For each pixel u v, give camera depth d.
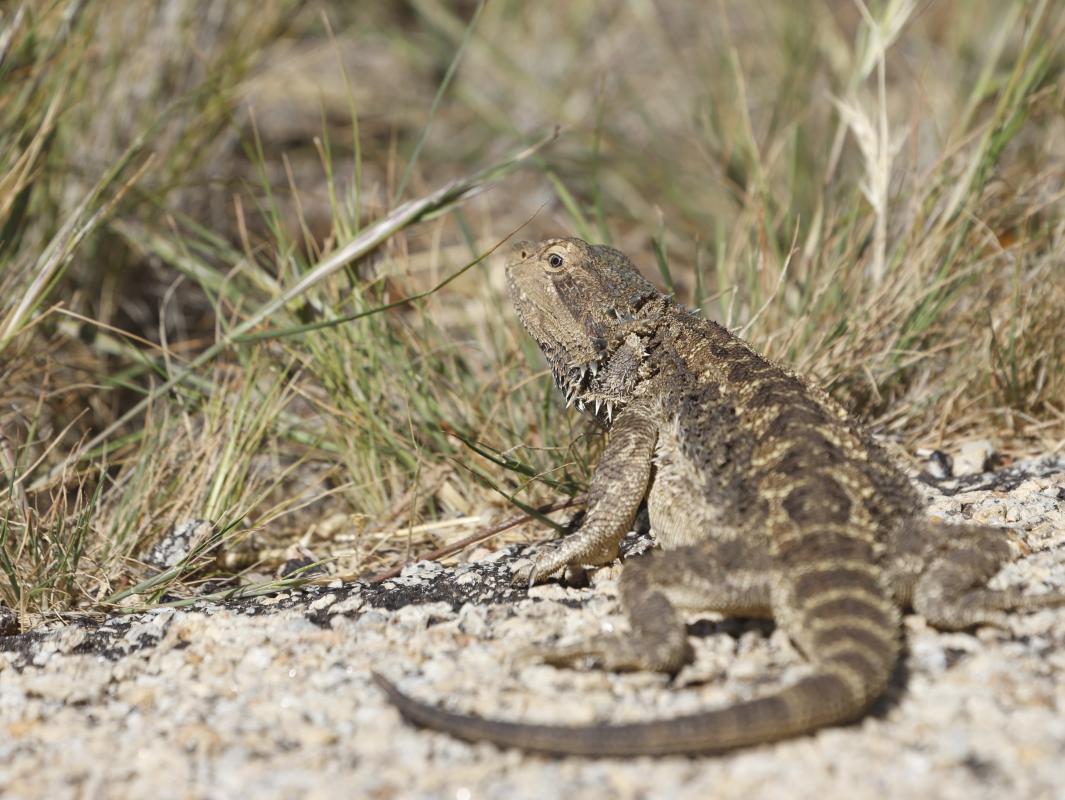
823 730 6.09
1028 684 6.37
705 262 14.26
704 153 14.92
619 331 8.70
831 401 8.21
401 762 6.13
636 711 6.38
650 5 18.86
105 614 8.58
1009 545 7.18
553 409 10.45
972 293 11.10
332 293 10.64
